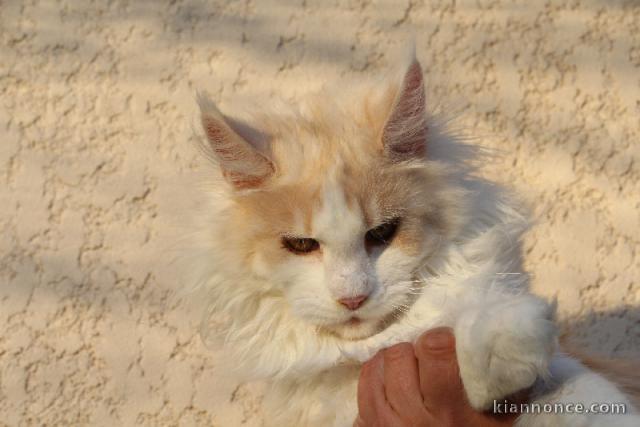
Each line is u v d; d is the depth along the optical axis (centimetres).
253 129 74
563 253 99
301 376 74
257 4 100
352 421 72
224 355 83
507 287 73
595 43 102
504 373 63
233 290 75
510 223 76
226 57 99
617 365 74
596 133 101
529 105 101
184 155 97
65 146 97
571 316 98
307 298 72
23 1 98
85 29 98
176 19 99
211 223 75
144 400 95
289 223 72
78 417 94
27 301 95
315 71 100
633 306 99
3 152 96
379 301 72
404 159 73
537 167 100
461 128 79
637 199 101
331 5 101
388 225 72
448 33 101
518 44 102
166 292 96
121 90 98
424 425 66
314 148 73
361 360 72
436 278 73
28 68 98
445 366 65
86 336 95
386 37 101
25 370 94
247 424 95
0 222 95
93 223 96
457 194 73
